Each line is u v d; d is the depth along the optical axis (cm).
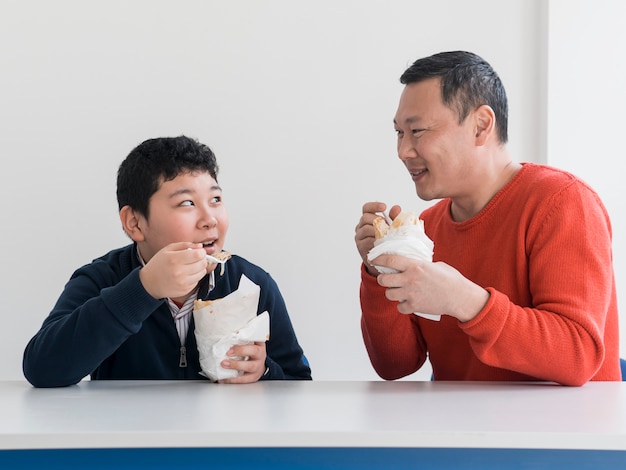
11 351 247
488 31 257
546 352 132
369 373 256
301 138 253
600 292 138
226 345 140
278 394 126
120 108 249
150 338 162
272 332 170
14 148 246
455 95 148
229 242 252
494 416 106
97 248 250
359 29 254
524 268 148
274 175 253
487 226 154
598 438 95
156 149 158
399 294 131
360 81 254
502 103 154
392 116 256
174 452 98
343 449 98
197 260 134
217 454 98
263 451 98
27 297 247
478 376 153
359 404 116
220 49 251
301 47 253
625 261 255
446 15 256
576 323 134
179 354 163
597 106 252
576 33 251
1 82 245
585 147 253
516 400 120
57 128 247
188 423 101
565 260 140
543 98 255
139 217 160
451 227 161
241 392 129
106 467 97
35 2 245
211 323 140
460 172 151
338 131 254
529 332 132
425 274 130
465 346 156
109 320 136
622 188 254
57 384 138
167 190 156
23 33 245
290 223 254
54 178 247
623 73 252
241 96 252
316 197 254
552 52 251
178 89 250
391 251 132
